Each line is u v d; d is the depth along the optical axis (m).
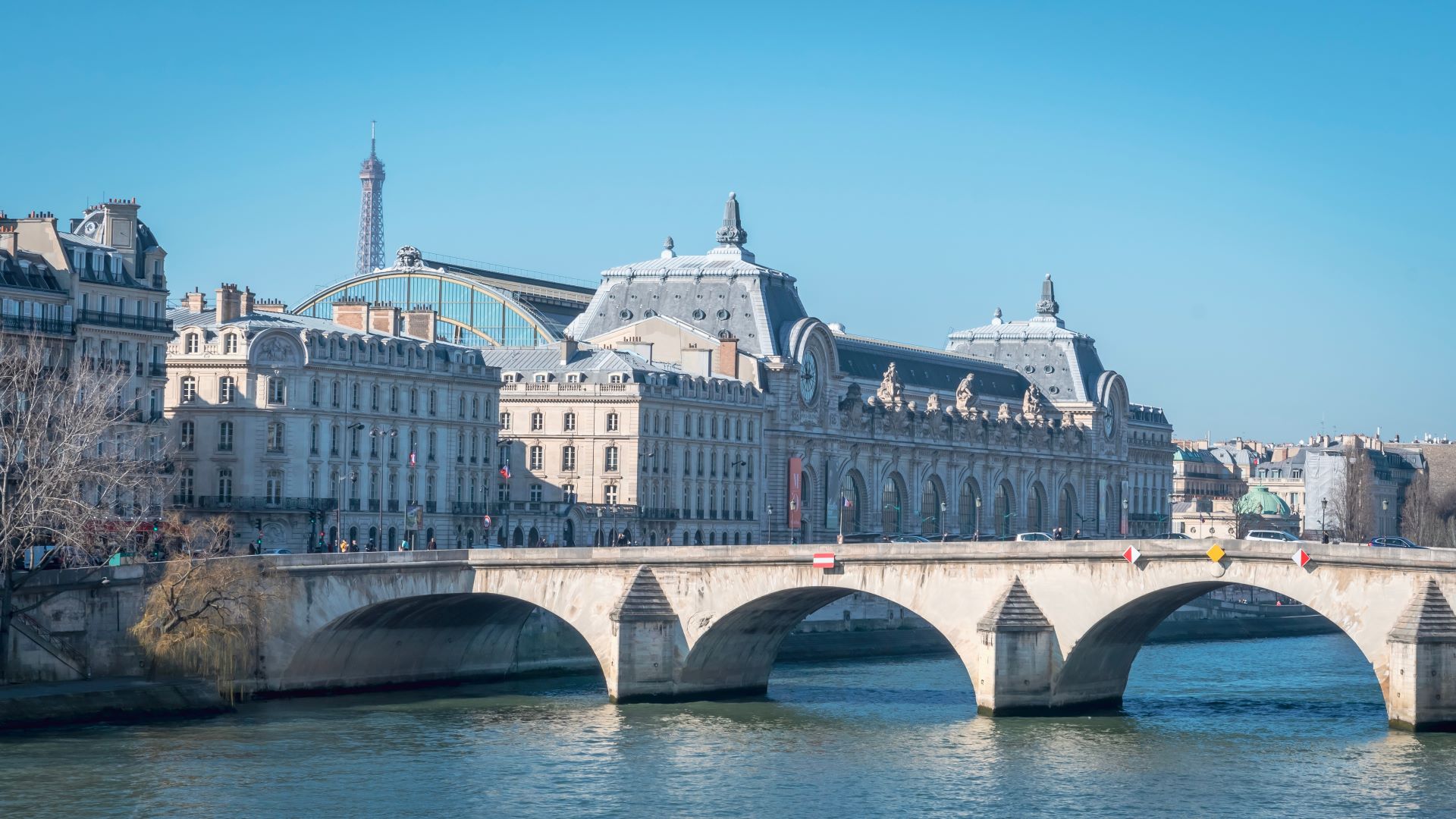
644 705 187.25
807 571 183.62
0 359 190.75
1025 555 177.50
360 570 190.50
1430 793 146.00
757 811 142.38
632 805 144.12
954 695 199.12
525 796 146.38
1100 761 158.12
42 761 154.88
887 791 148.25
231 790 146.88
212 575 184.38
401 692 198.00
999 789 148.75
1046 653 177.88
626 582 189.50
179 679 182.88
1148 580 172.62
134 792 145.88
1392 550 164.25
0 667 175.00
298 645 189.75
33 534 180.50
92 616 181.88
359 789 147.88
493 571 191.12
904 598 181.00
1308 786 148.88
